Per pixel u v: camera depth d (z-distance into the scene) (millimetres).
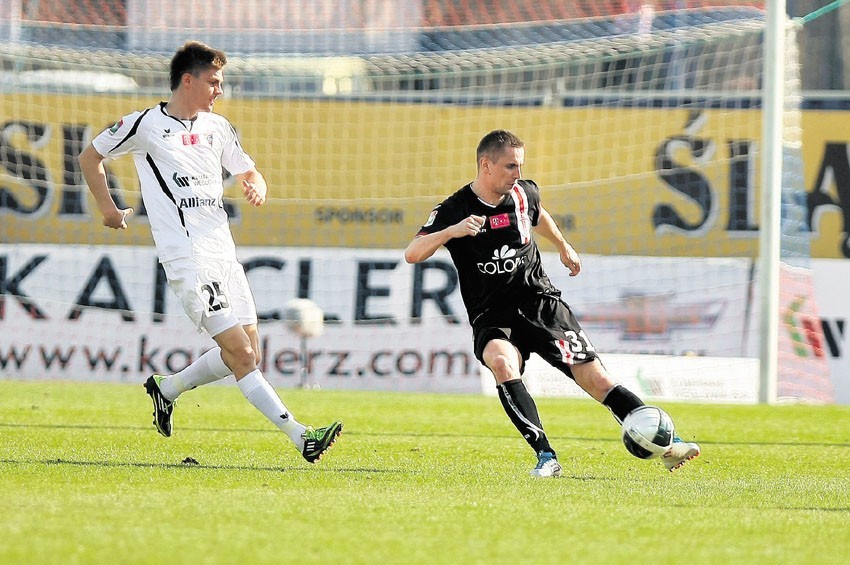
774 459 23609
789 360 42438
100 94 48250
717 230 46844
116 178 47125
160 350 44031
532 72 53219
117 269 44625
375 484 17766
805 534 13773
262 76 52031
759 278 42062
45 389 38875
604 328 43906
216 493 16109
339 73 53969
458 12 53812
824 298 43062
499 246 19578
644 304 43844
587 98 48344
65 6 52469
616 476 19766
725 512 15391
